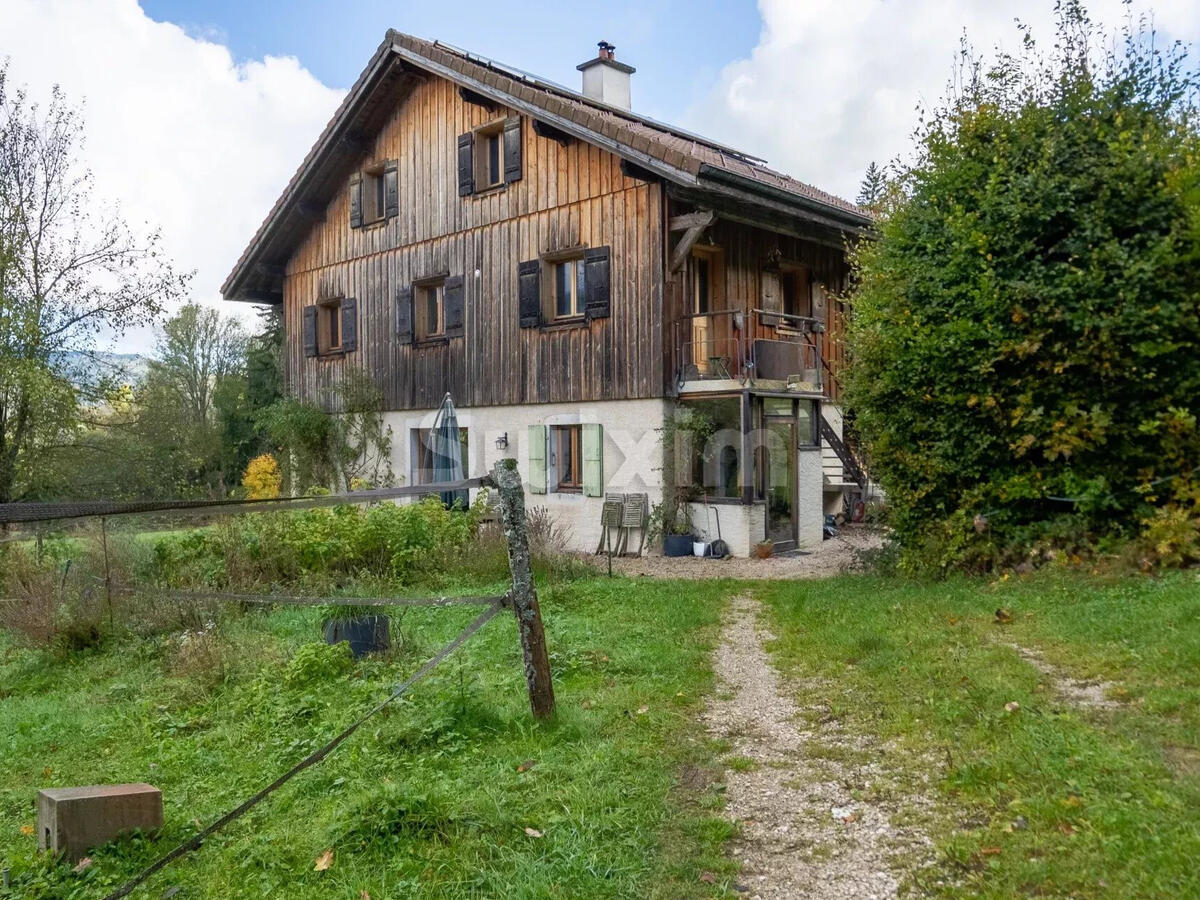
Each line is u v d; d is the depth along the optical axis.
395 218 18.16
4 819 4.65
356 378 18.81
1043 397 7.98
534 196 15.40
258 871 3.83
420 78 17.44
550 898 3.32
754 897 3.30
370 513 11.53
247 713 6.19
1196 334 7.31
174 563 10.32
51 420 15.33
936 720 4.76
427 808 4.04
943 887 3.20
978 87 9.00
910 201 9.27
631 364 13.96
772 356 13.74
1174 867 2.99
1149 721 4.22
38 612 8.77
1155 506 7.55
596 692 5.90
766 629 7.81
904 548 9.17
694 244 14.16
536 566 11.07
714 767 4.55
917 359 8.40
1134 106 8.09
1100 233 7.53
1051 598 6.85
